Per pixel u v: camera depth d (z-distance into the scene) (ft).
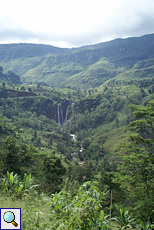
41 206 34.22
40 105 536.42
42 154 136.77
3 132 277.85
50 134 399.44
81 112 572.51
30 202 35.63
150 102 69.15
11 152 97.96
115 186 72.84
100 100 574.97
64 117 605.73
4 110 413.59
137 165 66.28
